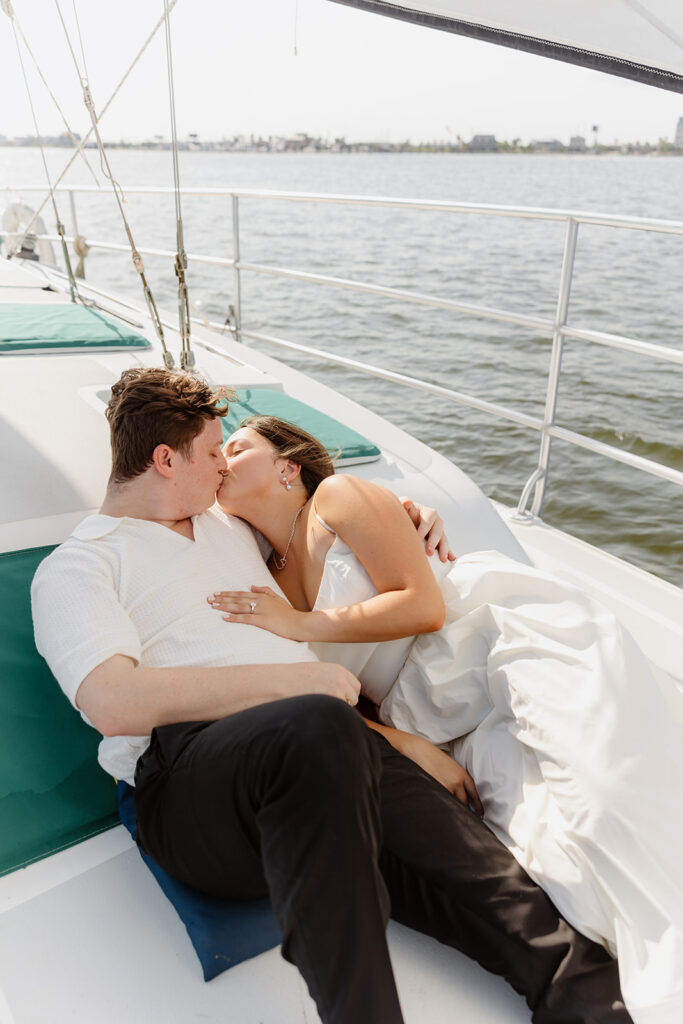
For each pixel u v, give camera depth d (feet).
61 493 5.47
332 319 29.73
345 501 4.52
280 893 2.81
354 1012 2.68
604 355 24.32
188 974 3.32
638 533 14.11
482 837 3.59
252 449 4.81
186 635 3.90
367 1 5.76
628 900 3.28
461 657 4.51
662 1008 2.96
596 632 4.08
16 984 3.22
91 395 7.09
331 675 3.72
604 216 7.06
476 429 18.37
